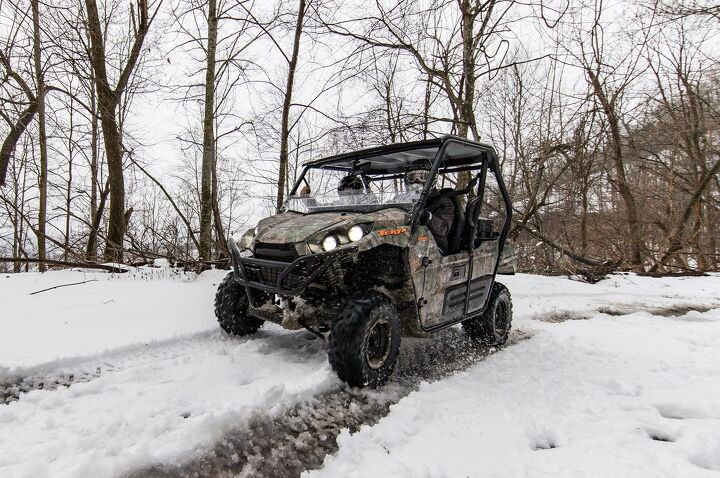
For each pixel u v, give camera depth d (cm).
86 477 175
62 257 911
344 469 209
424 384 320
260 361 337
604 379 342
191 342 377
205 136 859
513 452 229
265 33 884
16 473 174
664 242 1365
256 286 322
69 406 248
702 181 1308
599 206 1469
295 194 444
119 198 844
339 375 293
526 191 1291
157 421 226
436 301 353
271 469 208
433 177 344
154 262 790
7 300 476
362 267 339
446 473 206
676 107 1373
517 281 844
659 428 258
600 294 771
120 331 379
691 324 557
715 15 1052
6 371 283
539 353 418
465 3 833
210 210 857
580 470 207
